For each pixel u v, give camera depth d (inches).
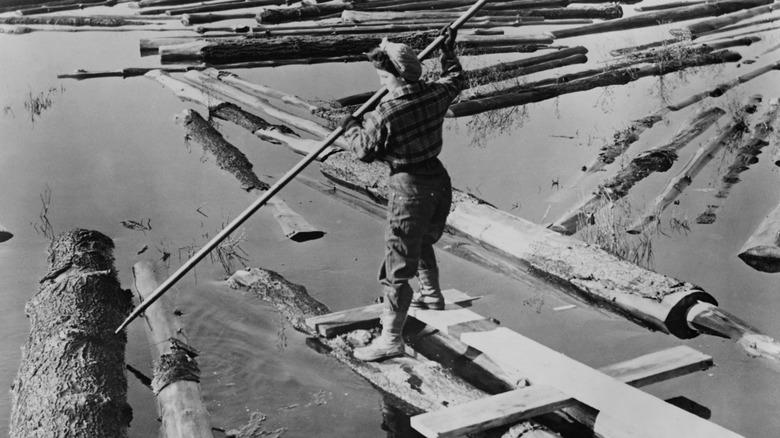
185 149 364.8
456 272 247.0
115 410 172.4
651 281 222.4
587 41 567.2
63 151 363.6
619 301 221.1
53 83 480.7
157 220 287.4
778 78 452.1
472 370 190.1
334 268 249.0
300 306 220.8
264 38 532.4
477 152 362.0
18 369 194.5
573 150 357.7
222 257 255.9
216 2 673.6
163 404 176.6
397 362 191.6
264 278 236.4
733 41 534.0
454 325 196.4
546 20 625.0
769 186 304.8
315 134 376.2
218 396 181.3
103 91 462.6
